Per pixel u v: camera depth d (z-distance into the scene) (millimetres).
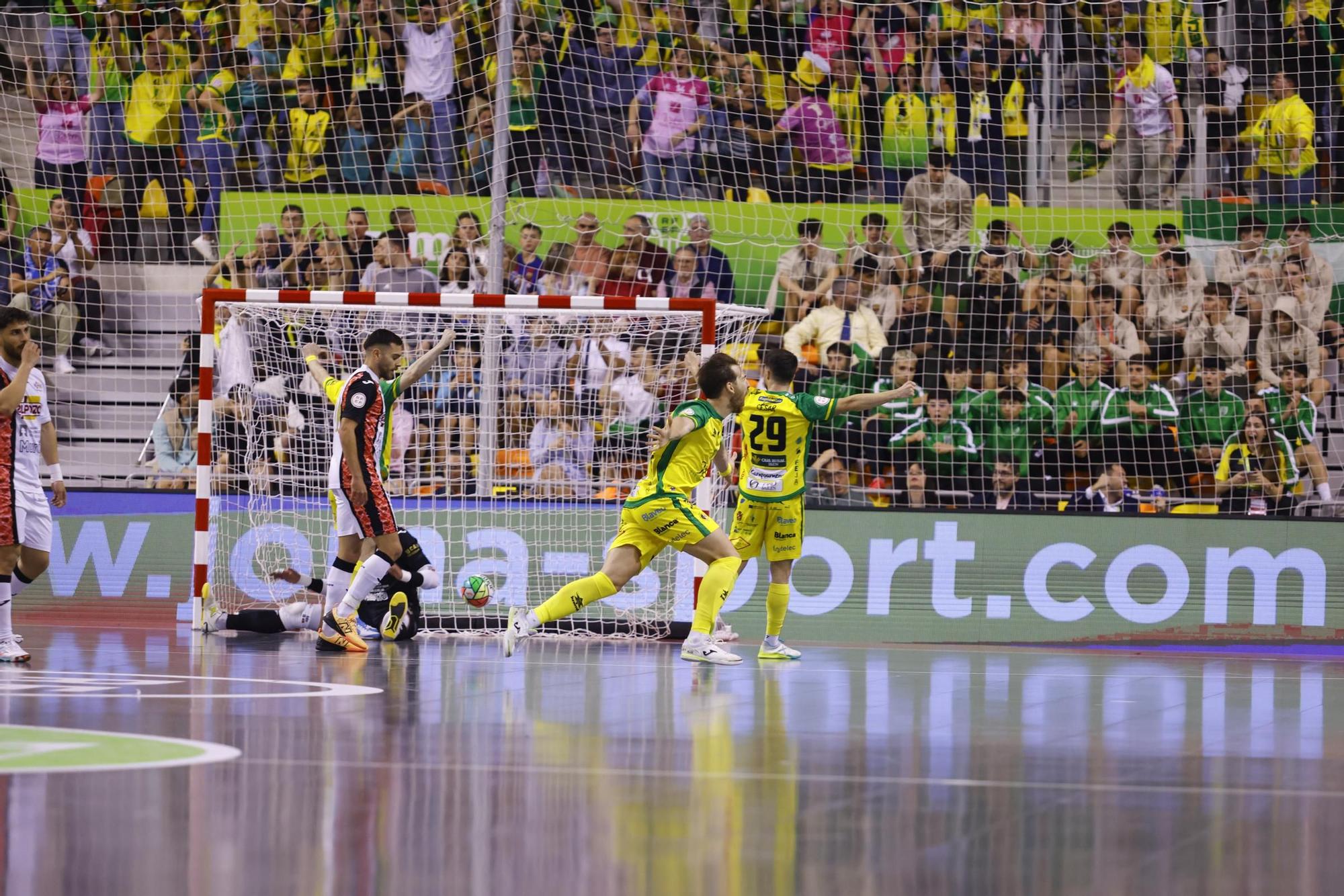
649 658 32688
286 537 41812
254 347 42375
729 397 30266
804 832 13125
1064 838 13047
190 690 23891
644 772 16266
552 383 46219
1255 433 49125
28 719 19984
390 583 36312
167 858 11656
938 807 14453
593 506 41156
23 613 42375
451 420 45375
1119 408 49625
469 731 19422
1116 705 24641
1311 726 21938
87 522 42531
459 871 11406
